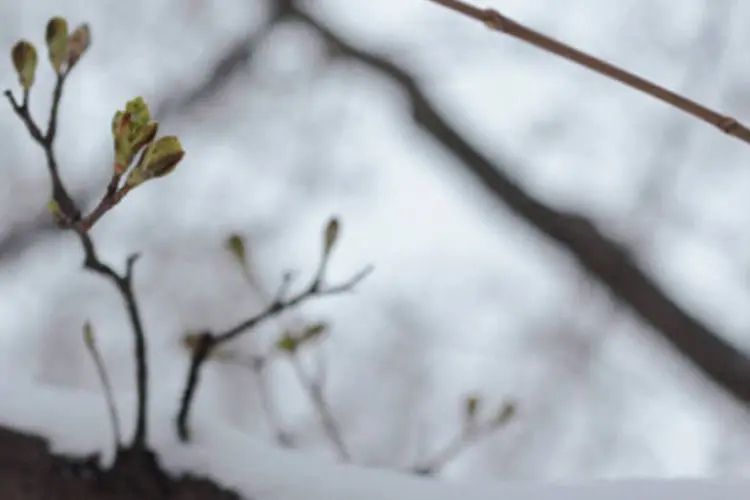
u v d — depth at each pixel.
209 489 0.65
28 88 0.63
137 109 0.63
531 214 1.98
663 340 1.89
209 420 0.67
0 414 0.66
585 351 2.38
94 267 0.64
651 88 0.67
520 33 0.67
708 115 0.67
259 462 0.66
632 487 0.65
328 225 0.68
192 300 2.46
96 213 0.63
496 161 2.13
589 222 1.88
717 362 1.73
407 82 2.38
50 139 0.63
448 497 0.66
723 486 0.65
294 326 1.85
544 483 0.66
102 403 0.67
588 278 2.13
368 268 0.69
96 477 0.65
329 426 0.84
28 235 2.45
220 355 0.85
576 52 0.67
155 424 0.67
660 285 1.80
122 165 0.63
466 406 0.84
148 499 0.65
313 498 0.66
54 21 0.64
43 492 0.65
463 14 0.67
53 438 0.66
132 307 0.64
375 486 0.66
